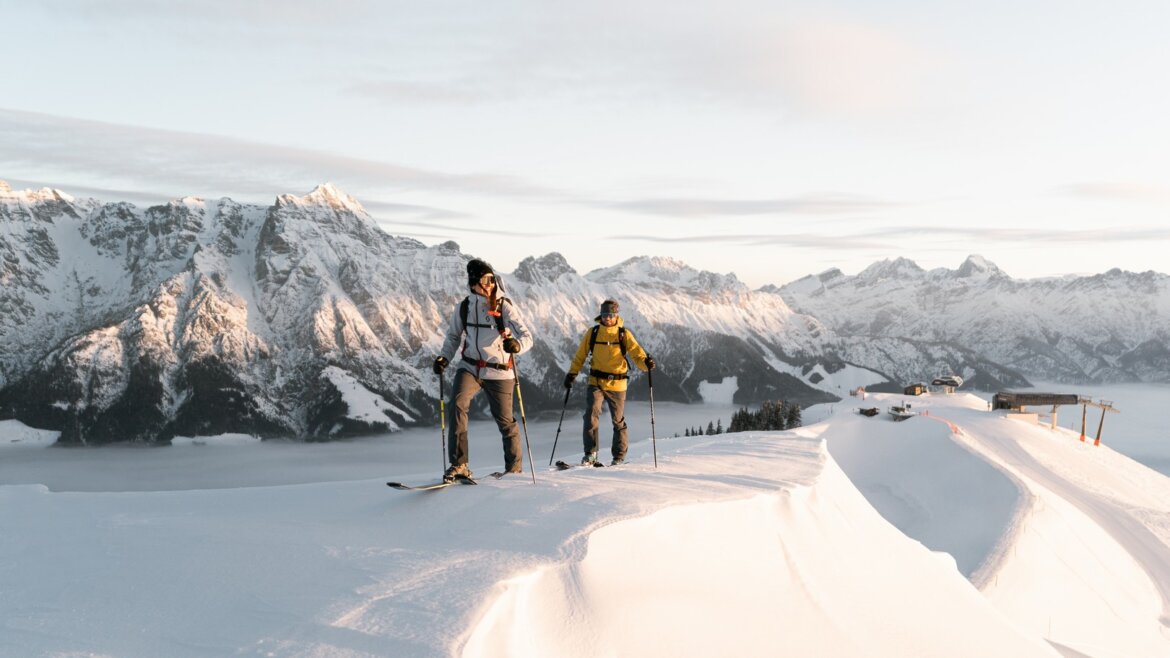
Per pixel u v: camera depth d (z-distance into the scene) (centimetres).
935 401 17488
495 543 597
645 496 761
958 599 1025
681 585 651
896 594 920
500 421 909
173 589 503
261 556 562
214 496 817
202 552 575
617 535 638
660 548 672
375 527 652
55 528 674
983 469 7881
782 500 901
